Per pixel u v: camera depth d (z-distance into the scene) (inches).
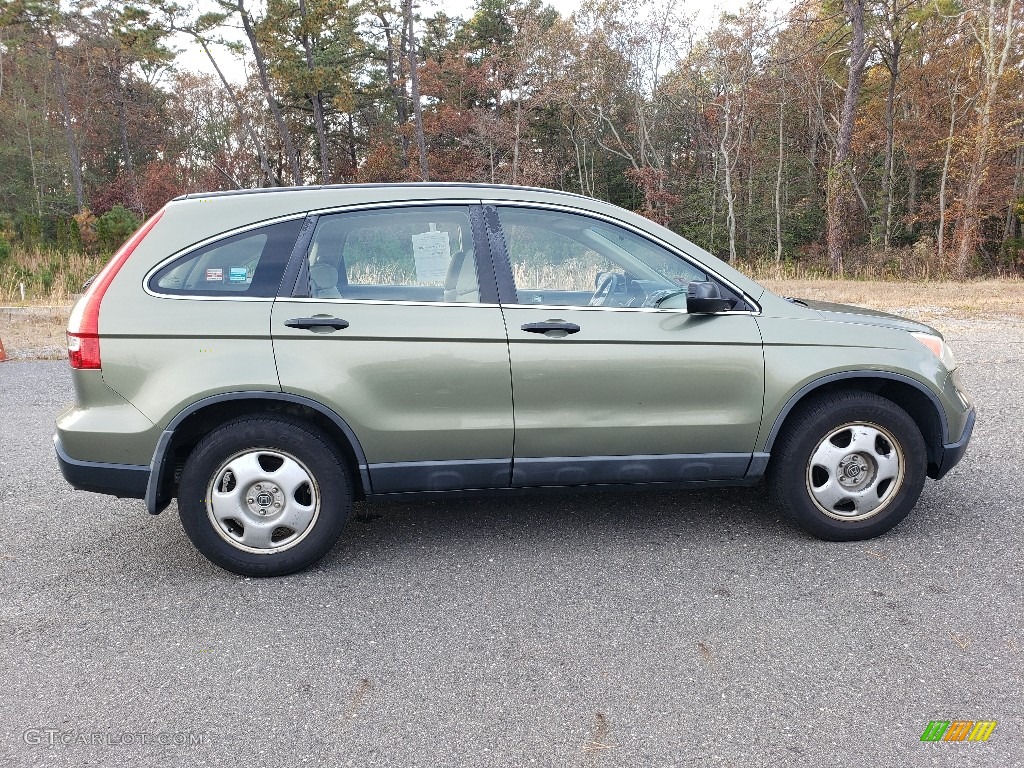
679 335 143.2
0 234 738.2
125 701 103.7
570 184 1919.3
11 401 294.0
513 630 121.1
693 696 102.4
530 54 1619.1
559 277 146.2
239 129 2223.2
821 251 1494.8
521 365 139.6
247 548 140.6
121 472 135.2
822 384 146.0
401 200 143.9
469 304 140.6
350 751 92.4
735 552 148.9
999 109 1116.5
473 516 171.9
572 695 103.3
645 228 147.7
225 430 136.8
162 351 133.9
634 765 89.0
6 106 2065.7
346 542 158.4
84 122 2279.8
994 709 98.0
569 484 146.6
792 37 1409.9
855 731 94.3
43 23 1824.6
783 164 1593.3
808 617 122.8
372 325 136.6
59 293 634.8
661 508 174.1
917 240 1409.9
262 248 139.0
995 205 1258.0
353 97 1732.3
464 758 90.8
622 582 137.2
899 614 123.1
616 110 1777.8
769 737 93.6
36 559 152.3
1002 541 150.6
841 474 149.3
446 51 1865.2
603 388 141.9
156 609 130.4
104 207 2218.3
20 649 117.5
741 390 144.7
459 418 139.9
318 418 142.9
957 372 157.1
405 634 120.6
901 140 1437.0
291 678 108.7
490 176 1658.5
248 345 135.3
